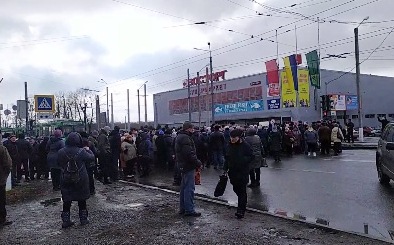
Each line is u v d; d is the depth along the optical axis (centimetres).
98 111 5350
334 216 798
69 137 791
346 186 1124
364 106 5681
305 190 1102
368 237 627
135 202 1019
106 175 1384
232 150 797
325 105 3881
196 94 6838
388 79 6006
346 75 5425
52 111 2438
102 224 791
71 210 942
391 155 1038
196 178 874
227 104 6169
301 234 661
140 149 1599
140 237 683
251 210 852
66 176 775
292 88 4753
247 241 630
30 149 1638
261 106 5553
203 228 725
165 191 1166
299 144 2297
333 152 2295
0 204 845
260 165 1200
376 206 866
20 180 1628
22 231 773
